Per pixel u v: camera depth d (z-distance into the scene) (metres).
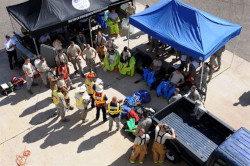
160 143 7.01
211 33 9.64
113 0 12.45
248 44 13.30
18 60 11.97
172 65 11.66
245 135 6.26
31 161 7.81
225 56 12.38
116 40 13.57
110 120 8.24
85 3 11.70
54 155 7.97
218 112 9.36
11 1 17.91
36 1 11.31
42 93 10.44
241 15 15.91
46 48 10.47
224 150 5.87
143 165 7.58
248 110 9.42
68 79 10.22
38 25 10.59
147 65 10.97
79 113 9.40
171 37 9.66
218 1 17.45
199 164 6.65
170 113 8.15
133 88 10.52
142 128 6.89
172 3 10.41
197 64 9.85
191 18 9.83
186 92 9.57
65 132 8.69
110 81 10.93
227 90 10.35
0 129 8.90
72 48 10.53
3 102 10.01
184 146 6.63
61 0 11.42
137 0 17.75
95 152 8.01
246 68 11.59
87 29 13.34
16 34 12.20
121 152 7.98
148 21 10.58
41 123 9.07
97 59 12.38
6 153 8.12
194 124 7.77
